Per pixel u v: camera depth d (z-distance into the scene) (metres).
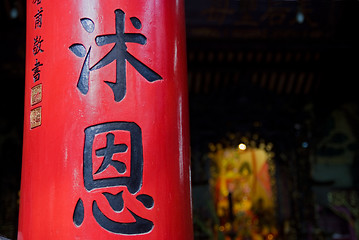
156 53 1.94
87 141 1.81
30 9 2.15
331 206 14.43
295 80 14.72
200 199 13.37
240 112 14.17
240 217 16.23
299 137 14.26
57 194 1.80
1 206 13.01
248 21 13.15
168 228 1.82
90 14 1.91
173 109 1.94
